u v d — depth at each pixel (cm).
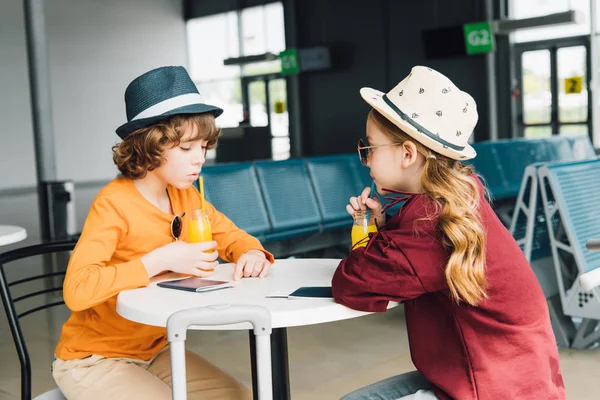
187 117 150
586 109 919
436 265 118
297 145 1375
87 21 1549
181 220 167
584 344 311
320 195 456
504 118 1016
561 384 127
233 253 177
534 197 315
